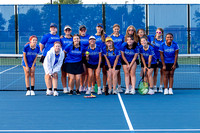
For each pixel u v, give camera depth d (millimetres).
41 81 12070
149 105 7281
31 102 7723
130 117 6164
